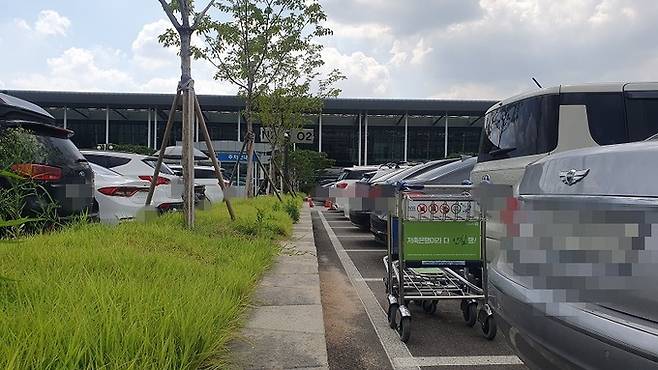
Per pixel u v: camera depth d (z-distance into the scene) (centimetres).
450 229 432
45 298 322
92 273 395
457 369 366
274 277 580
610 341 207
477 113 4397
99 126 4719
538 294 259
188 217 735
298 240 903
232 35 1336
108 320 277
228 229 796
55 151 619
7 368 219
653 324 200
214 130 4659
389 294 462
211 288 413
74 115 4522
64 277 375
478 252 432
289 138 2077
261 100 1752
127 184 791
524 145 502
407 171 855
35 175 550
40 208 545
